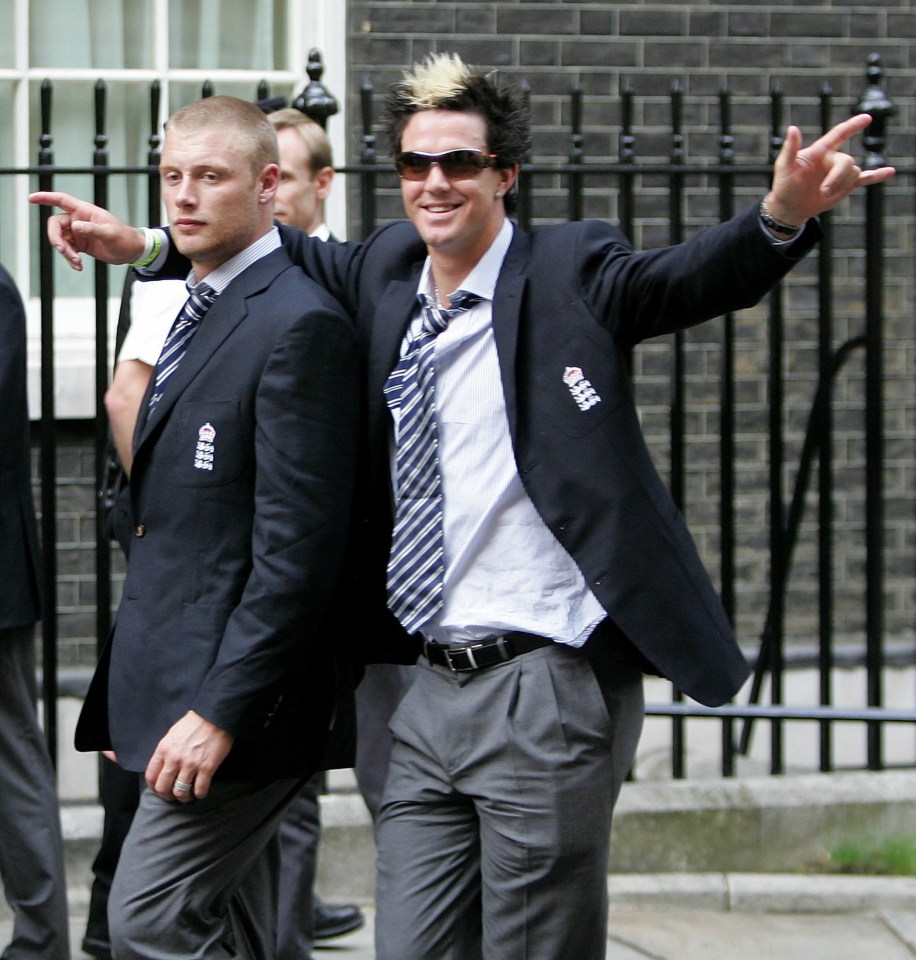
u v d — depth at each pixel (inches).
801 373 828.0
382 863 429.7
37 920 531.2
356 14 794.2
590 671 408.8
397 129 415.8
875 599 693.9
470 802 423.5
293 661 403.2
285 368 403.9
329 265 460.1
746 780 687.7
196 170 414.9
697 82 817.5
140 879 413.7
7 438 521.3
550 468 401.4
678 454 669.3
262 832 430.6
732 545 682.2
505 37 800.9
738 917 650.8
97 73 810.2
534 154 804.0
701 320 391.5
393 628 440.8
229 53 821.9
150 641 415.8
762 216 368.8
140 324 501.4
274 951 477.1
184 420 413.1
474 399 408.8
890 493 831.7
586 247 407.5
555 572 408.5
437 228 407.8
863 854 678.5
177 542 415.5
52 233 452.1
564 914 410.6
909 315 831.1
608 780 413.1
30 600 529.3
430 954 418.3
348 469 410.0
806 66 826.2
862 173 361.4
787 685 814.5
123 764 417.4
